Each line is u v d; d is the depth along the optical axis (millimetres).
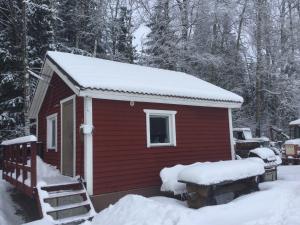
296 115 28469
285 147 19188
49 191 9406
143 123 11078
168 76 14281
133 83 10703
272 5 28266
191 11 26344
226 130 13594
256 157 12219
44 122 14258
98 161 9922
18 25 18094
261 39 27234
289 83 27281
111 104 10398
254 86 28531
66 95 11695
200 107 12828
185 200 10164
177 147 11852
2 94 20047
